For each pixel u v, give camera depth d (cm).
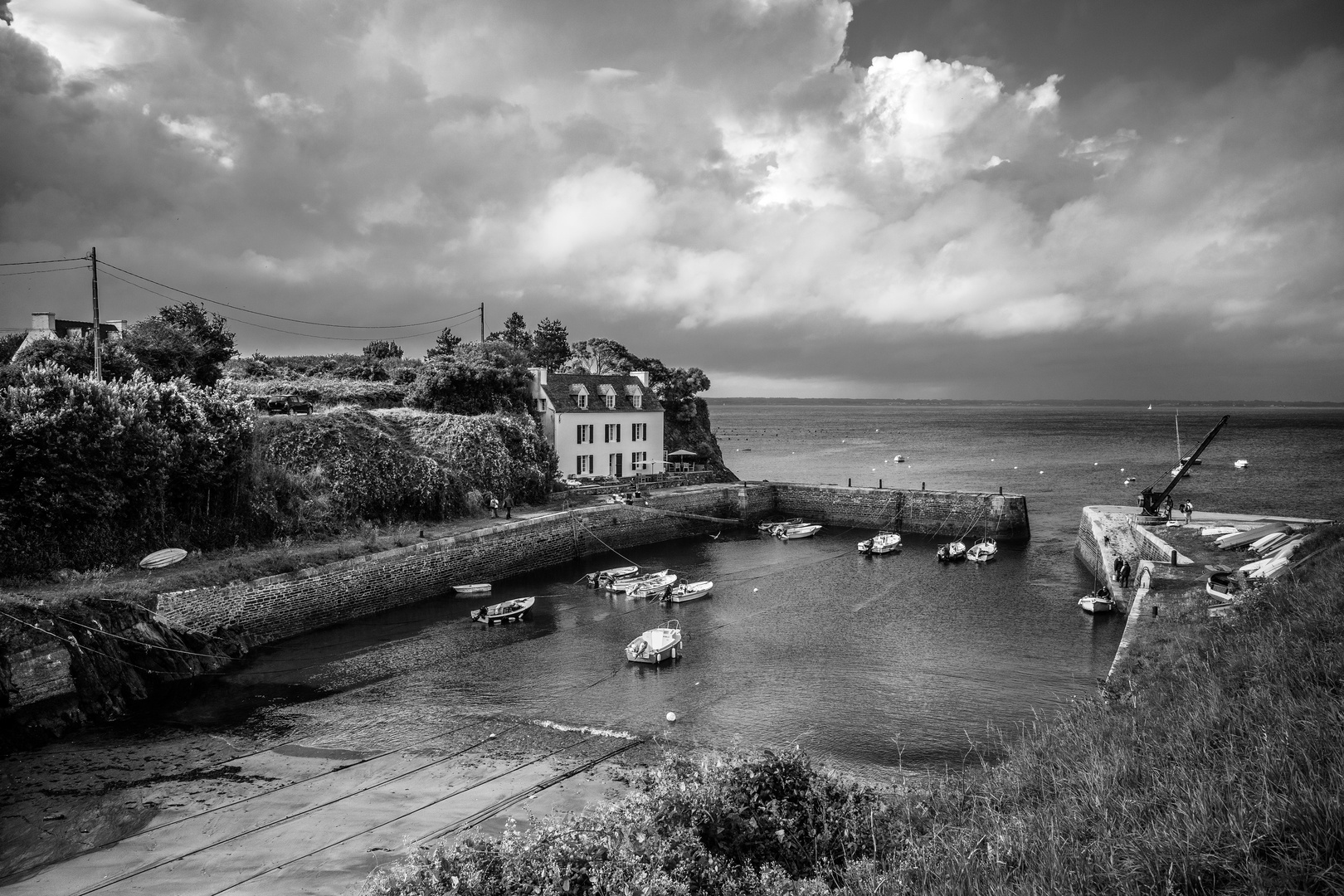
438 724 2995
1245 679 1476
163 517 4216
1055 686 3406
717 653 3912
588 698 3288
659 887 1090
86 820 2278
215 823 2252
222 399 4791
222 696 3303
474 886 1143
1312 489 9800
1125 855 899
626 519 6856
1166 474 12256
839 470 13588
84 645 3155
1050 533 7544
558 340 12106
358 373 9812
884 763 2642
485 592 5159
